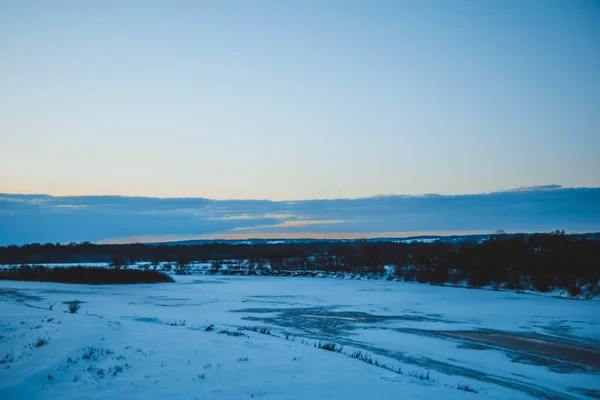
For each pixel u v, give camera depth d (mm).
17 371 12281
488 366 22297
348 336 29922
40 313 26109
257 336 23016
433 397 12539
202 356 15312
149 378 12273
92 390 11078
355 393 12195
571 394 17891
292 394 11617
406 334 30891
